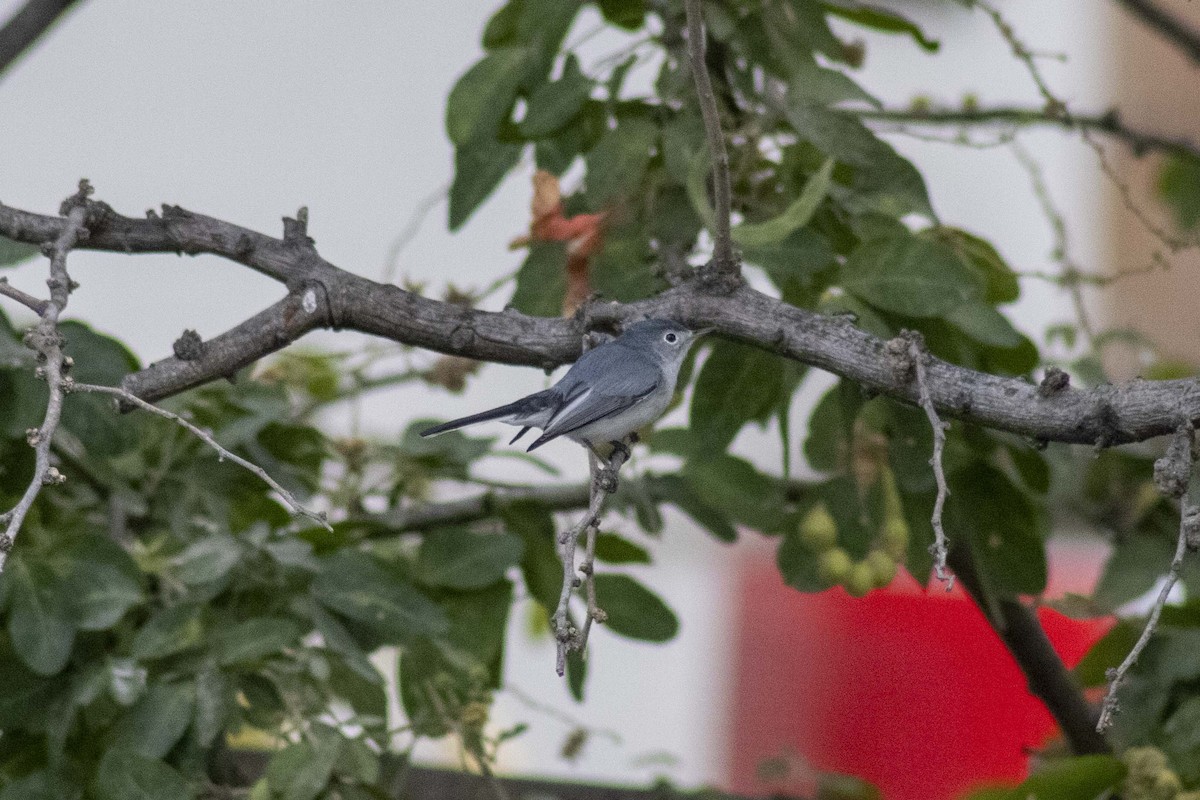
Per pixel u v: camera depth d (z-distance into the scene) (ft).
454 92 27.35
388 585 26.66
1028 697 42.86
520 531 30.63
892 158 26.25
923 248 24.97
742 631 51.26
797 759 32.55
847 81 26.55
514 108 28.14
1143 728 28.55
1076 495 33.76
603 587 30.17
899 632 45.96
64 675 25.35
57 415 18.21
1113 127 35.12
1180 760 27.22
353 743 24.58
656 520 30.50
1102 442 18.98
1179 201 41.78
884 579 27.37
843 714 45.75
